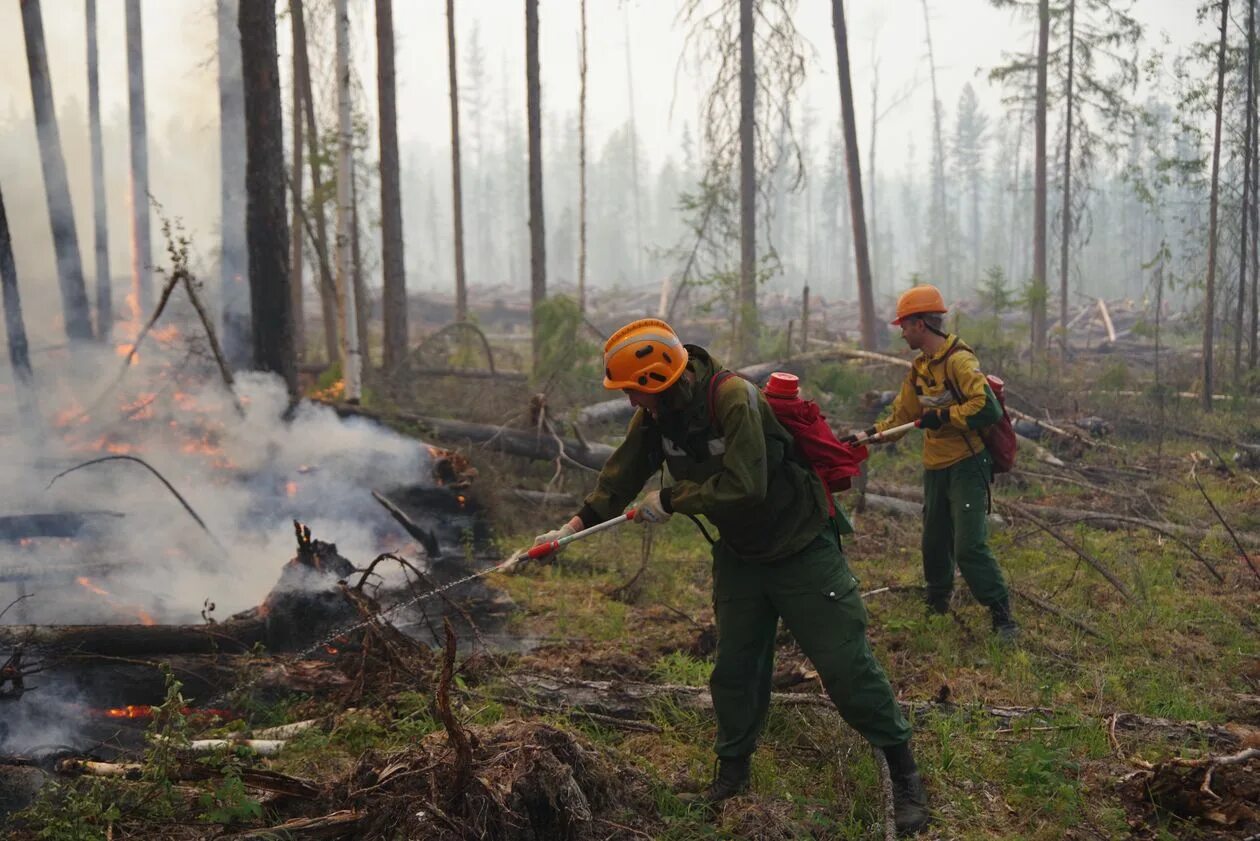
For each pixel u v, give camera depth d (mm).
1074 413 12828
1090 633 5410
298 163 17688
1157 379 15391
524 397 11875
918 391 5375
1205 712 4277
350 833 3072
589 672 4785
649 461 3598
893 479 9977
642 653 5129
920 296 5297
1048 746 3928
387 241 15000
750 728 3602
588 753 3428
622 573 6859
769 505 3369
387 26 14938
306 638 4984
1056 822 3420
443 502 8188
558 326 12961
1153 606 5797
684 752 3959
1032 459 10344
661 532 7887
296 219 17031
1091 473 10039
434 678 4473
